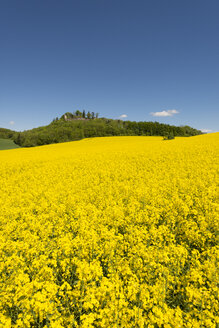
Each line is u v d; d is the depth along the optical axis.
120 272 4.73
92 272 4.50
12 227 7.66
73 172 18.62
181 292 4.28
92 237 6.00
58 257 5.68
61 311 4.02
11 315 3.98
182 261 4.93
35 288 4.22
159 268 4.46
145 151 28.89
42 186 14.44
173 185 11.97
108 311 3.41
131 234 6.33
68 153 36.16
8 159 31.30
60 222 7.92
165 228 6.57
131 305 3.87
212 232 6.80
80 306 3.88
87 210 9.17
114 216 7.99
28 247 6.02
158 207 9.12
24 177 18.33
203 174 14.06
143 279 4.51
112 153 30.14
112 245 5.59
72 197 10.74
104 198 10.90
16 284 4.42
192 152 23.67
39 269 5.04
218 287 4.02
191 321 3.31
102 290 3.82
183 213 7.95
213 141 34.06
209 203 8.48
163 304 3.67
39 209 9.79
